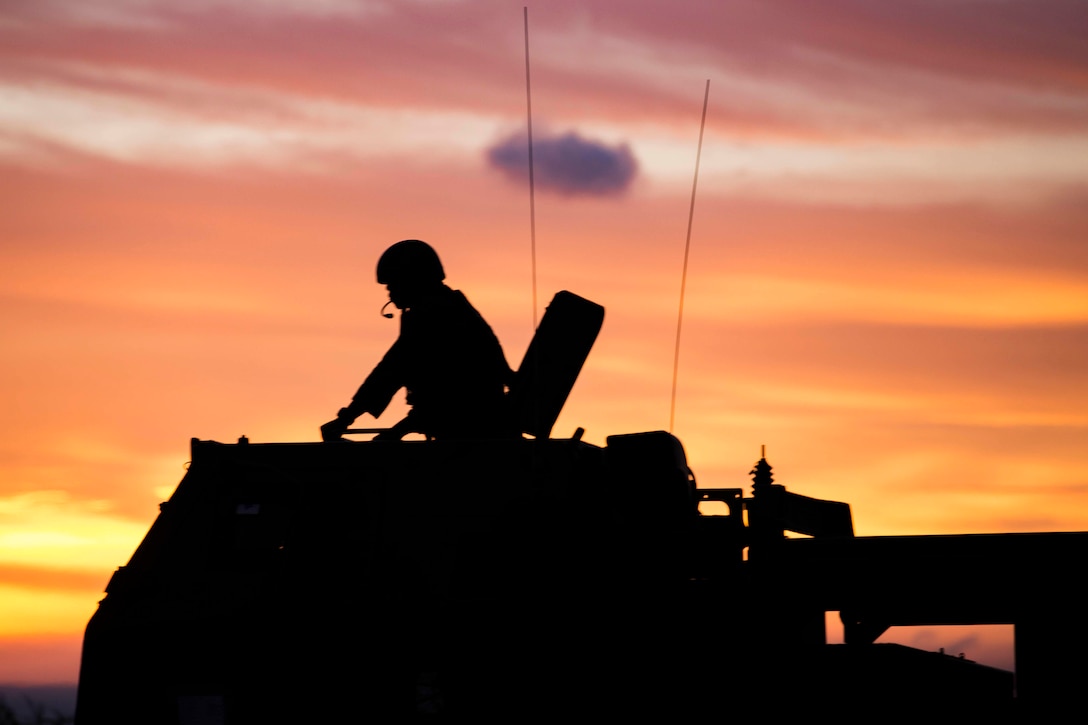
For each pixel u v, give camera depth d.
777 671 21.09
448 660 21.38
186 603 21.98
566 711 21.11
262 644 21.59
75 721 21.62
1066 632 20.95
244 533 22.66
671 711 21.08
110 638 21.89
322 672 21.45
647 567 22.19
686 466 23.95
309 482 22.91
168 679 21.64
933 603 21.67
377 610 21.64
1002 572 21.27
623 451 23.19
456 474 22.80
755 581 21.88
